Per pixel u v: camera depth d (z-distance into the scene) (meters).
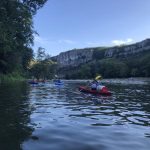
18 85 37.91
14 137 6.96
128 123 9.24
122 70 148.00
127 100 17.70
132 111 12.30
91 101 16.81
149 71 133.25
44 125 8.57
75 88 33.72
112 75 152.88
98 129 8.15
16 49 37.69
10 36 28.28
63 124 8.82
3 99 16.55
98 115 10.97
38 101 16.11
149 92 26.09
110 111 12.23
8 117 9.86
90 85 26.67
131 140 6.87
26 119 9.55
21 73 74.31
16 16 27.23
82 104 15.01
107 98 19.14
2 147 6.06
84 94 22.70
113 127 8.50
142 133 7.69
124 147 6.23
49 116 10.39
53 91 26.84
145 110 12.68
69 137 7.07
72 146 6.25
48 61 110.38
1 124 8.55
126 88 34.47
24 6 27.58
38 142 6.53
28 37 34.72
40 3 28.84
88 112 11.78
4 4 25.42
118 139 6.96
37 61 108.12
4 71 58.59
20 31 30.70
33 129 7.94
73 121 9.42
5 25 26.31
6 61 57.00
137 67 146.00
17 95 20.03
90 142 6.61
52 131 7.73
